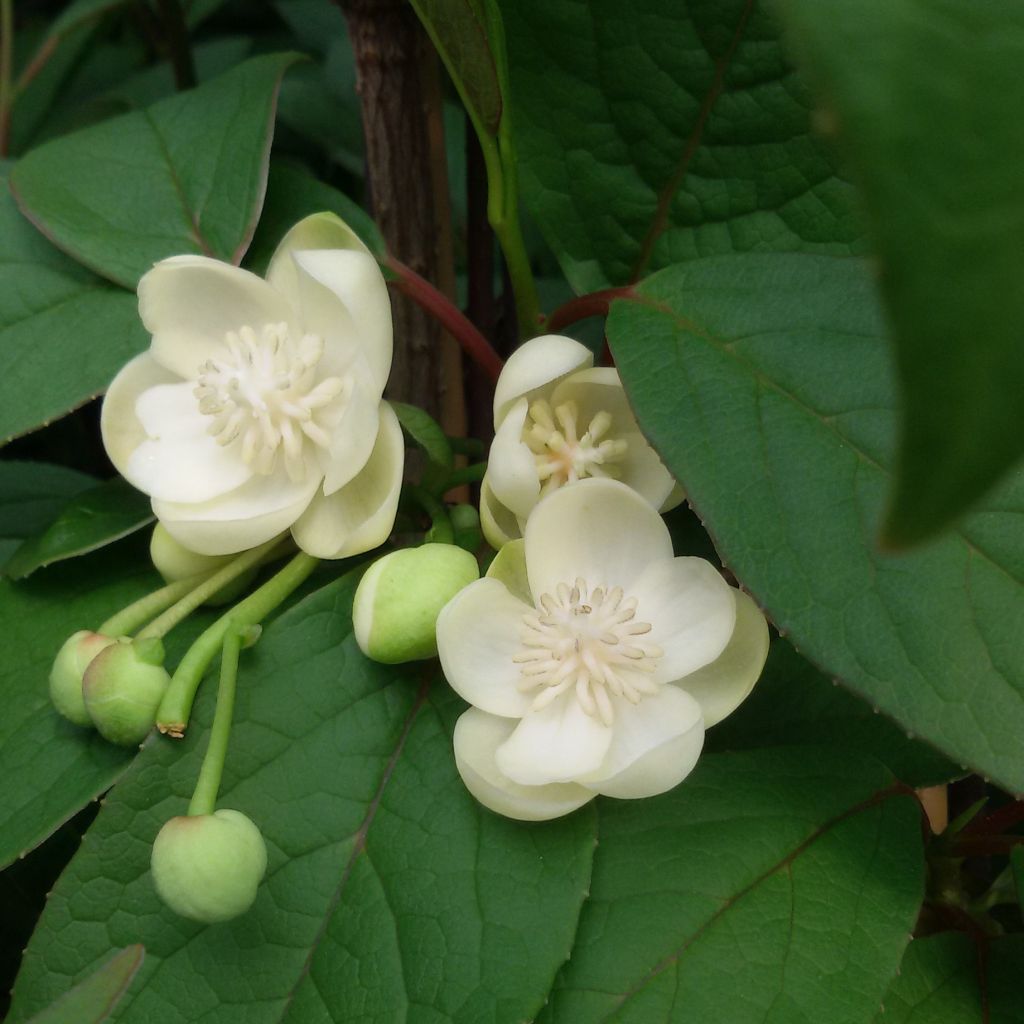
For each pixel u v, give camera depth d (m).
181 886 0.18
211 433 0.20
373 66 0.23
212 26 0.38
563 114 0.21
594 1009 0.19
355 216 0.22
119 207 0.22
